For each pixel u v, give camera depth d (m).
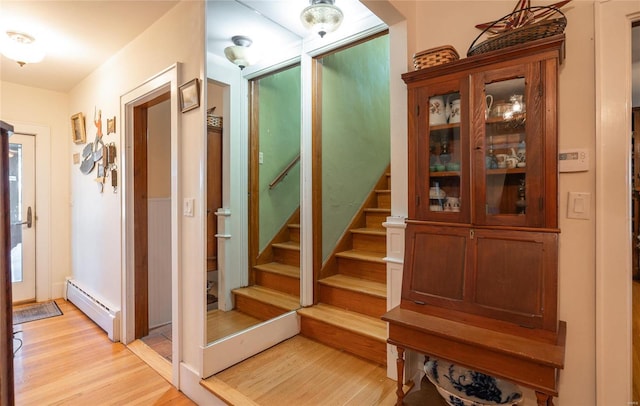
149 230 2.98
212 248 2.22
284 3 2.18
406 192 1.91
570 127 1.47
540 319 1.31
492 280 1.43
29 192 3.75
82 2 2.13
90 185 3.35
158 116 3.12
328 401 1.78
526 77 1.38
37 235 3.79
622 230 1.37
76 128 3.63
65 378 2.20
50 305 3.64
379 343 2.15
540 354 1.22
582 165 1.44
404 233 1.88
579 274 1.46
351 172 3.19
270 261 2.61
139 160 2.78
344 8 2.22
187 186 2.12
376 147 3.56
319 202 2.80
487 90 1.48
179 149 2.16
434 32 1.88
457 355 1.39
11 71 3.27
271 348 2.38
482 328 1.42
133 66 2.63
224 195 2.32
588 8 1.44
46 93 3.82
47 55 2.90
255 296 2.46
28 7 2.18
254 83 2.53
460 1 1.79
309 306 2.70
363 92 3.37
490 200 1.49
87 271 3.46
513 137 1.45
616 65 1.38
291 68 2.73
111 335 2.76
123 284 2.72
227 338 2.12
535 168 1.37
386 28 2.21
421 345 1.49
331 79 2.94
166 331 2.94
